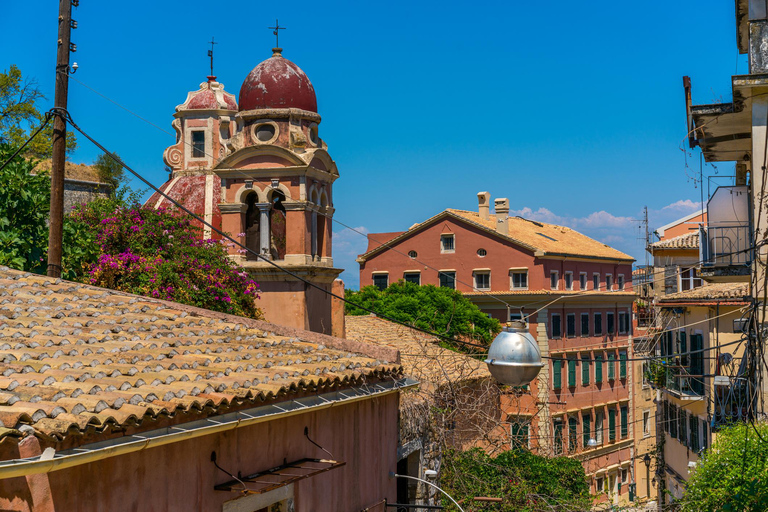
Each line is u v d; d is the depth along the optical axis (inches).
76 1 561.9
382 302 1684.3
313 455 419.5
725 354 912.9
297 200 842.2
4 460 228.7
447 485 708.7
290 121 864.3
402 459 616.1
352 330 1204.5
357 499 475.8
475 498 679.7
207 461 332.2
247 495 359.3
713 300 948.0
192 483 322.0
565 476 938.7
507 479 804.6
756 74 498.9
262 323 512.4
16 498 241.0
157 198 995.3
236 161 857.5
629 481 2130.9
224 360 392.2
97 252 736.3
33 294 442.3
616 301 2231.8
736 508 560.1
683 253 1630.2
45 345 338.0
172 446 309.9
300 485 407.5
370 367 472.4
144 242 746.2
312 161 854.5
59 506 253.6
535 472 900.6
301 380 385.1
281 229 864.3
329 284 891.4
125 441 270.2
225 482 343.9
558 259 2069.4
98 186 1163.9
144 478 293.3
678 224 1812.3
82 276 726.5
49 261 561.3
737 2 521.3
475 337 1622.8
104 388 290.7
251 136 865.5
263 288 837.2
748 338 507.2
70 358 322.3
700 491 645.3
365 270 2267.5
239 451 354.0
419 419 613.9
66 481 256.7
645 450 2228.1
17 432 231.9
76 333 368.8
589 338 2108.8
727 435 665.6
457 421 721.0
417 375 689.0
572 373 1989.4
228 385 338.6
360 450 482.3
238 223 859.4
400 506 521.3
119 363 333.7
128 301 479.8
